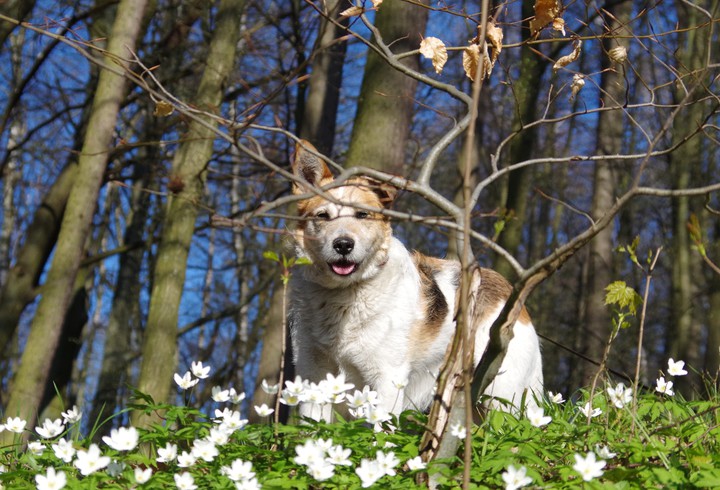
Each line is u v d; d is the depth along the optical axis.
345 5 8.62
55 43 12.05
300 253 5.71
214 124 9.55
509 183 12.12
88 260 13.70
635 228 23.03
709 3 14.64
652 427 4.16
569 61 3.84
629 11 13.09
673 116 3.26
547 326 21.58
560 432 3.96
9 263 22.69
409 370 5.75
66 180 11.66
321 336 5.71
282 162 13.66
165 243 9.58
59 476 3.19
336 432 3.62
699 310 16.17
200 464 3.65
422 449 3.49
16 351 20.80
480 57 3.16
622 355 18.73
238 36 10.27
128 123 14.52
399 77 8.31
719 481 3.04
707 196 3.27
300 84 13.02
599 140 15.38
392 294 5.65
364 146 8.29
